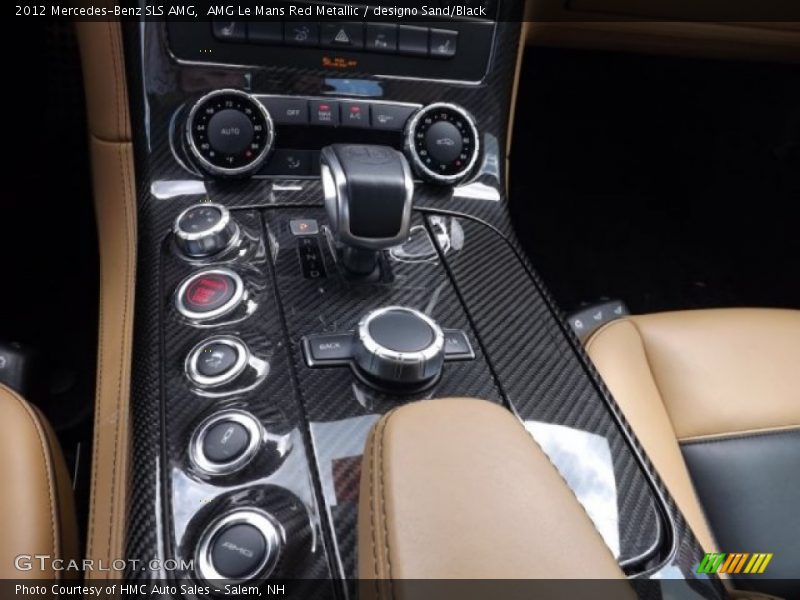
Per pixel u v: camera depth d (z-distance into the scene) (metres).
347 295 0.60
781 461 0.81
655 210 1.77
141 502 0.42
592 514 0.47
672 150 1.83
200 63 0.69
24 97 0.99
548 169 1.80
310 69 0.71
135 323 0.57
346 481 0.45
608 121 1.72
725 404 0.84
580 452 0.51
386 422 0.36
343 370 0.52
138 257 0.63
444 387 0.54
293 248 0.64
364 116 0.73
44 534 0.53
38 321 1.21
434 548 0.29
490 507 0.31
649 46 1.18
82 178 1.15
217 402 0.49
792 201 1.81
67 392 1.10
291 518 0.42
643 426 0.76
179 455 0.45
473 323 0.61
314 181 0.71
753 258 1.67
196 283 0.57
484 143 0.78
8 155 1.09
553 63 1.50
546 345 0.60
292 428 0.48
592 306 0.90
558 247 1.66
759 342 0.89
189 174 0.69
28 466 0.55
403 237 0.58
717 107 1.73
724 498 0.79
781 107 1.74
